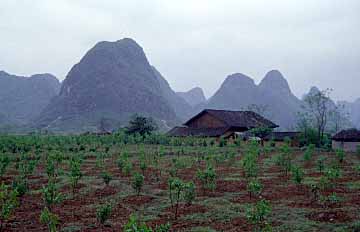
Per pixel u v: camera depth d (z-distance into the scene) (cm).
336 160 4016
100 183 2527
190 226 1477
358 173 2956
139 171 3080
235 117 8562
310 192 2136
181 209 1762
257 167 3216
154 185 2434
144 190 2255
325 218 1554
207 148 5381
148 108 19425
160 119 19062
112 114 17750
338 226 1443
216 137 7688
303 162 3903
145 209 1781
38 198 2033
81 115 17838
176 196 2028
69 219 1598
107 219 1587
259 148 5462
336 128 9581
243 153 4984
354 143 6644
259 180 2636
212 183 2305
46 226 1480
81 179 2698
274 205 1806
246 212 1664
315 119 7325
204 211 1711
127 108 18638
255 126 7994
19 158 3872
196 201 1936
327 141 6581
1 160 2852
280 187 2330
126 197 2055
